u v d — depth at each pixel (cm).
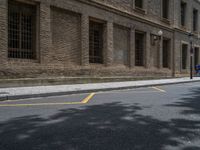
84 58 1633
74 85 1459
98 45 1828
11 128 518
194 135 475
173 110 718
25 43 1352
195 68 3159
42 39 1377
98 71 1741
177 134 480
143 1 2212
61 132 488
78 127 526
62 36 1509
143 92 1232
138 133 484
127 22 2011
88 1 1648
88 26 1662
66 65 1523
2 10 1195
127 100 928
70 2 1533
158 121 582
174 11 2695
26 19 1359
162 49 2517
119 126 536
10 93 1016
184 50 3003
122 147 404
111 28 1850
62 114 661
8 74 1226
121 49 1983
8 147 404
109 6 1812
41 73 1376
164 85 1742
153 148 402
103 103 855
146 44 2242
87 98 995
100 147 404
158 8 2423
